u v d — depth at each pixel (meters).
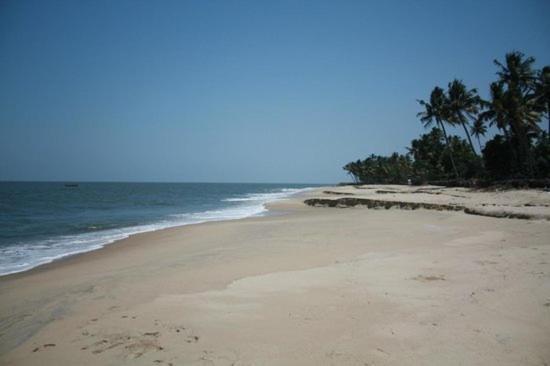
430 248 12.02
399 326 5.46
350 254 11.69
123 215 33.09
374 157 109.62
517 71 39.78
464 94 47.84
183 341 5.26
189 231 19.84
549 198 26.23
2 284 10.14
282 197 68.62
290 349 4.90
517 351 4.64
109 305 7.29
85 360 4.91
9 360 5.12
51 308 7.45
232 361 4.64
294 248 13.23
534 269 8.22
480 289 6.98
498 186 37.53
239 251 13.14
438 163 64.44
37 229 22.98
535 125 38.66
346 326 5.55
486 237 13.55
